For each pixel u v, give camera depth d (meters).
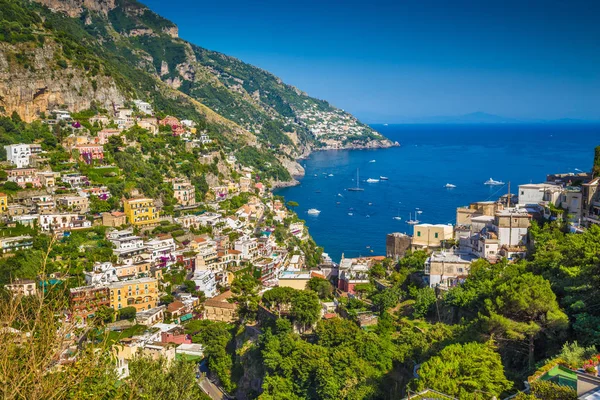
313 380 101.06
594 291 81.69
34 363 39.50
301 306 120.69
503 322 79.38
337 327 107.56
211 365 130.88
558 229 127.19
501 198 181.88
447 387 67.38
